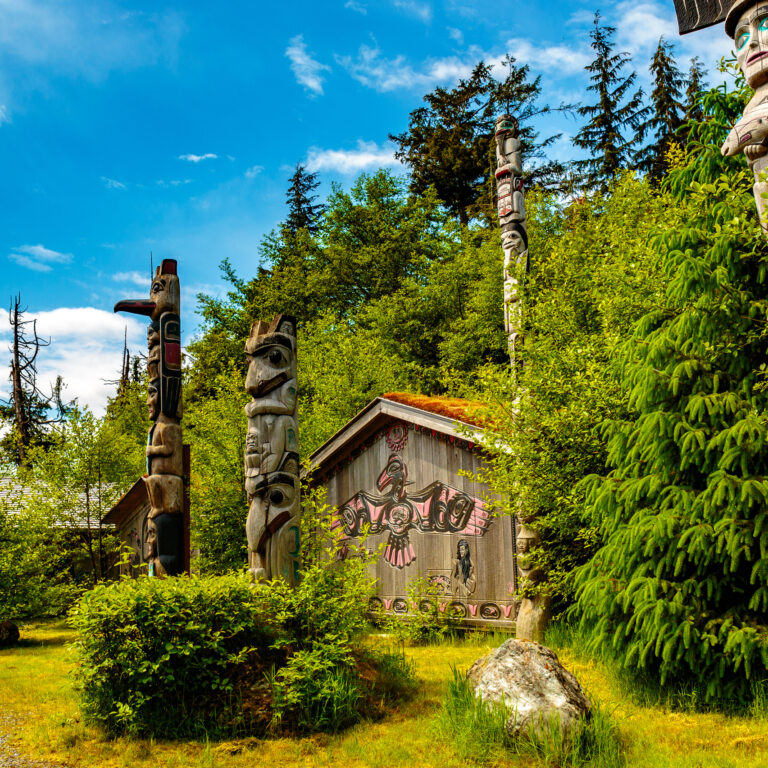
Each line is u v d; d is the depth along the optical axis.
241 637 6.58
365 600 8.51
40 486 15.85
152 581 6.52
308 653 6.34
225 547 14.34
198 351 28.42
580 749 5.00
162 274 10.78
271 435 7.45
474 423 10.45
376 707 6.45
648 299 7.86
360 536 12.20
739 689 5.79
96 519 17.00
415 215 28.89
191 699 6.18
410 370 23.94
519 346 10.02
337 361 19.56
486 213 28.06
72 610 6.40
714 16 7.21
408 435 11.73
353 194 30.16
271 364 7.61
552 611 9.52
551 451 8.62
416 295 25.67
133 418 27.05
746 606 5.89
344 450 12.60
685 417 6.20
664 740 5.27
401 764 5.16
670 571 6.27
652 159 26.75
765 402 6.07
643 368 6.34
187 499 10.28
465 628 10.58
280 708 5.99
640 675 6.56
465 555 10.72
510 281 10.77
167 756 5.54
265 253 32.03
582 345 9.32
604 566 6.82
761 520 5.49
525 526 9.23
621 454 6.89
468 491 10.80
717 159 7.49
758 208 6.12
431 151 32.03
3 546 13.47
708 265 6.18
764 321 6.15
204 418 15.84
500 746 5.18
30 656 11.09
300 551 7.53
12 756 5.69
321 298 29.09
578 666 7.72
